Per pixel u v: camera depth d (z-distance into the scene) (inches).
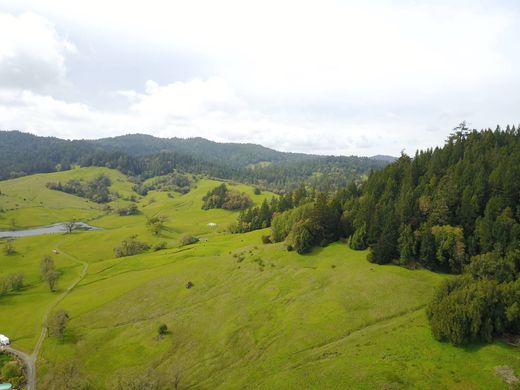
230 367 2406.5
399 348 2142.0
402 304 2662.4
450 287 2370.8
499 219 2979.8
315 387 1939.0
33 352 2960.1
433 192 3759.8
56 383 2383.1
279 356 2370.8
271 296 3238.2
